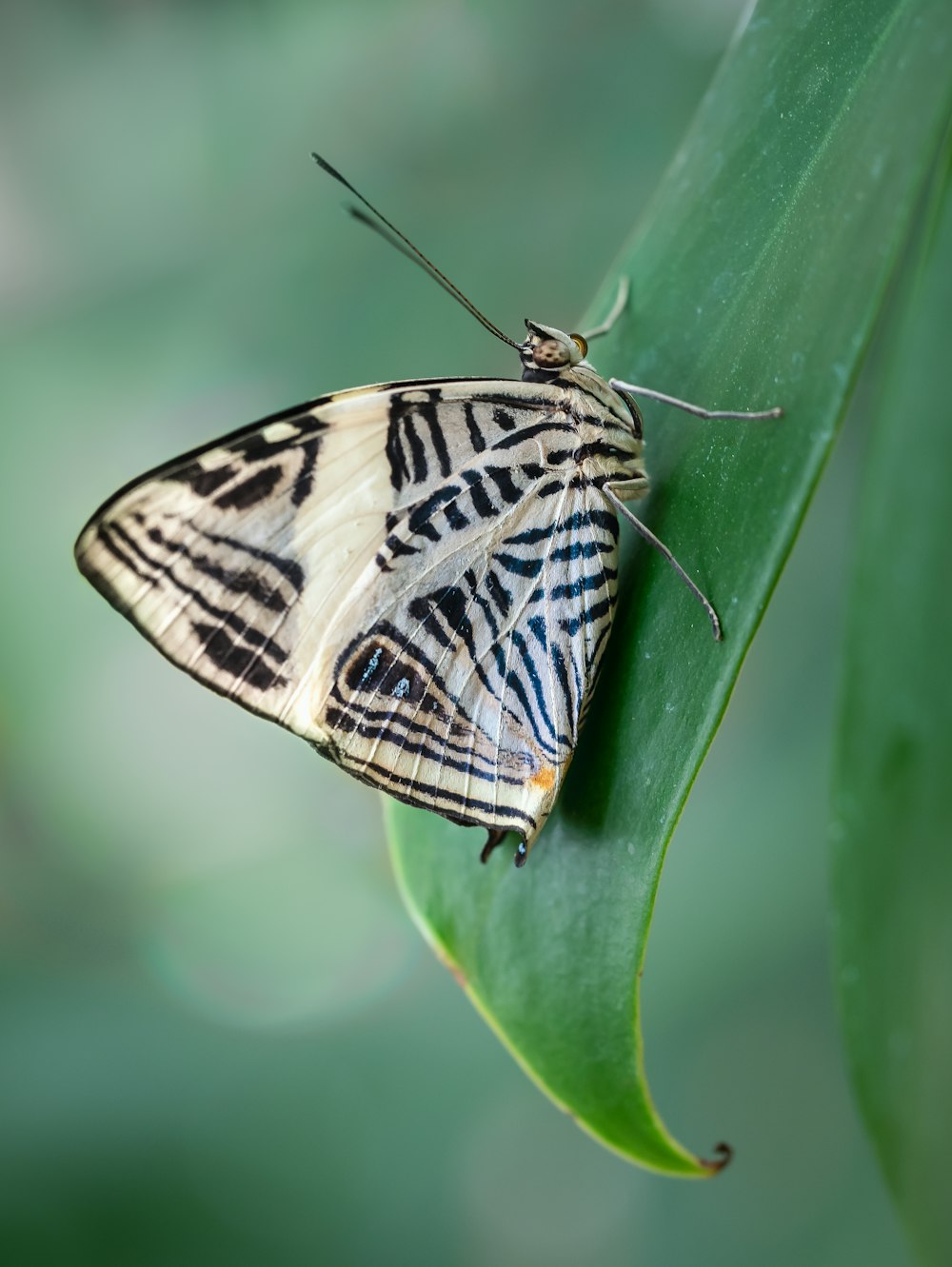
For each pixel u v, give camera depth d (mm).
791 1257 278
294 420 230
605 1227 285
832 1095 282
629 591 234
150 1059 290
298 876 345
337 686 236
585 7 294
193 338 301
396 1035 297
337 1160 283
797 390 216
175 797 354
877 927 222
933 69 215
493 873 230
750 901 287
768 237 227
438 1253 282
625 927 223
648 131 289
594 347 241
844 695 226
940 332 226
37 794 349
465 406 235
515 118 294
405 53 300
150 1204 278
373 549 235
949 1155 216
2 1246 273
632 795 224
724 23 290
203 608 232
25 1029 293
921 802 221
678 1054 285
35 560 331
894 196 214
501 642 234
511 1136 288
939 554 224
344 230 296
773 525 217
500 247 290
